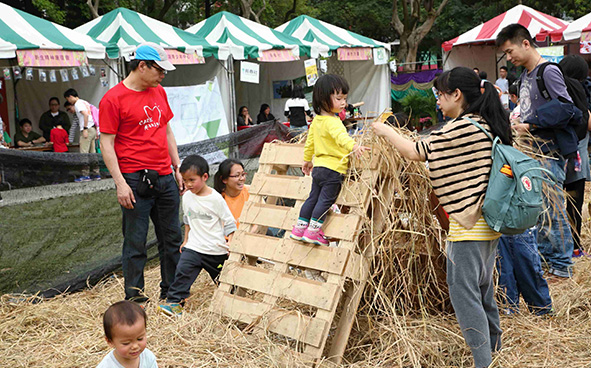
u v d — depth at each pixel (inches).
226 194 203.3
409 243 155.7
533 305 163.0
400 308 158.6
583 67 206.8
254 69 494.9
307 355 138.3
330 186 145.5
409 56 968.9
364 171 147.4
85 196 213.3
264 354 138.3
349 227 145.4
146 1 901.8
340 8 1187.9
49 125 486.6
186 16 1033.5
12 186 196.9
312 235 146.4
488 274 129.6
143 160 176.9
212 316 159.9
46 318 170.4
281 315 146.3
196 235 175.3
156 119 179.5
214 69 530.3
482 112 122.9
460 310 126.3
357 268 143.7
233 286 168.4
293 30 609.3
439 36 1181.1
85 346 150.4
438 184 122.4
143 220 180.5
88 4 728.3
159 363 137.7
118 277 213.9
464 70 125.8
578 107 186.5
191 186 171.0
